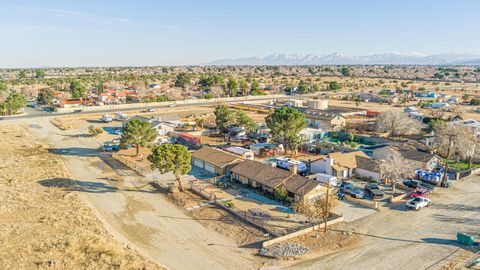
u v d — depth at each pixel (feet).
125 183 204.54
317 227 149.28
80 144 302.86
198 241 139.33
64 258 119.75
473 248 134.21
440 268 120.47
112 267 115.14
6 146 285.64
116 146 281.54
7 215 152.97
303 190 171.83
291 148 272.31
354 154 231.50
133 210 167.43
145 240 139.54
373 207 172.14
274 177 189.47
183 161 186.80
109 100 554.46
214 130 351.87
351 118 415.85
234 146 287.89
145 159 253.85
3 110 443.32
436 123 313.53
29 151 273.75
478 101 529.86
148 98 579.89
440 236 143.95
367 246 135.54
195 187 191.93
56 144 301.02
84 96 586.04
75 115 446.19
